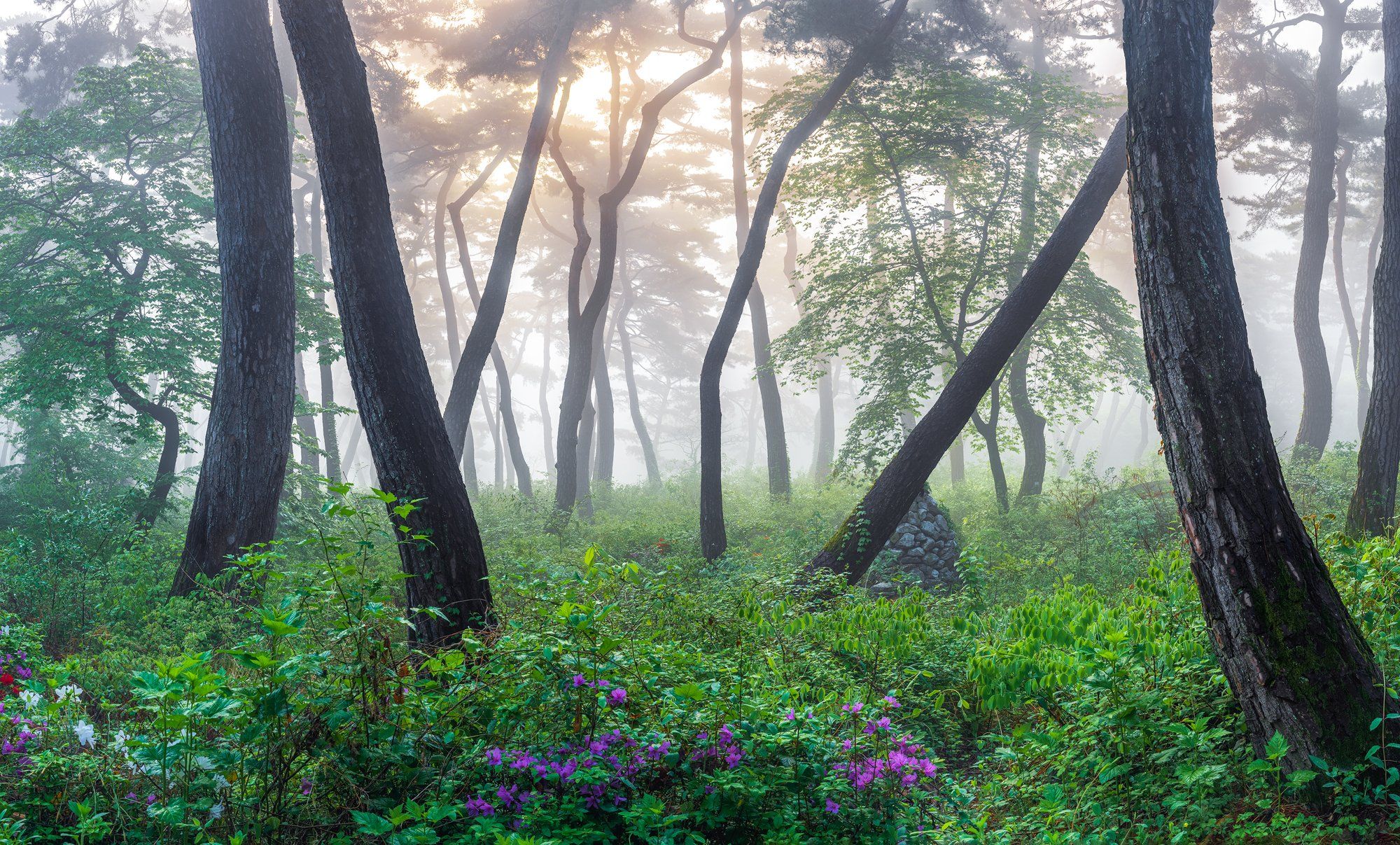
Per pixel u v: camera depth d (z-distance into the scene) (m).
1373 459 9.59
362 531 11.04
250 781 3.96
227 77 10.13
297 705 3.98
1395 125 10.38
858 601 9.14
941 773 5.25
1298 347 19.02
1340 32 20.67
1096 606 6.83
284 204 10.48
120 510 11.08
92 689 5.94
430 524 6.39
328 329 16.77
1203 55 4.90
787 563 12.30
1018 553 12.57
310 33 6.49
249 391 10.12
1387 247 9.87
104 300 13.67
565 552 14.08
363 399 6.51
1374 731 4.26
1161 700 5.04
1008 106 16.16
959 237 16.97
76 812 3.96
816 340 17.70
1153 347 4.86
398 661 4.96
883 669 6.76
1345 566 6.04
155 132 15.37
